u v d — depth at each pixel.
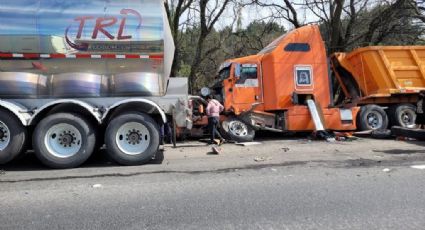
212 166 7.67
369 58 13.85
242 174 6.82
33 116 7.75
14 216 4.63
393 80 13.67
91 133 7.91
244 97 12.82
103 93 8.32
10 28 7.86
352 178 6.37
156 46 8.38
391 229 4.08
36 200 5.32
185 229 4.14
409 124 14.02
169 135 9.80
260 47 23.22
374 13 20.02
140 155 7.98
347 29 20.45
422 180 6.17
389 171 6.88
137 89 8.35
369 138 12.46
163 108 8.70
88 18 8.12
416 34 20.08
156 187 5.96
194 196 5.41
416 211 4.66
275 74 12.78
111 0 8.30
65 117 7.76
